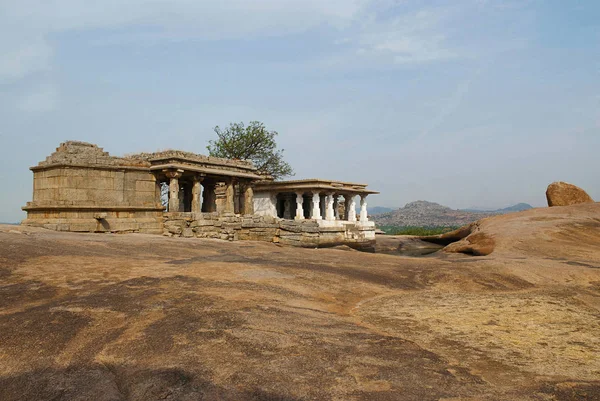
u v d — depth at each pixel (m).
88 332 6.76
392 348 6.43
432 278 13.44
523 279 13.34
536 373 5.69
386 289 11.86
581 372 5.77
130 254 14.28
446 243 38.94
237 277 11.27
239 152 48.00
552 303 10.39
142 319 7.34
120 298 8.54
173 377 5.20
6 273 10.07
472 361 6.14
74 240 15.87
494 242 24.17
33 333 6.62
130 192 28.28
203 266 12.56
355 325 7.80
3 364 5.70
